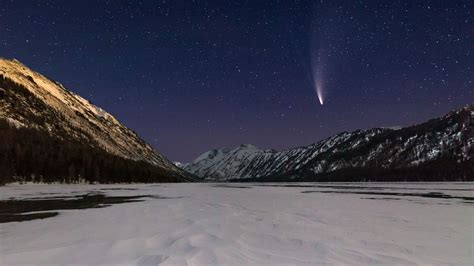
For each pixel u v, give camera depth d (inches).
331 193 1978.3
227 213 794.2
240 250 398.0
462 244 452.4
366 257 379.2
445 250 417.4
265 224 610.5
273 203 1133.7
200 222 628.4
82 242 446.9
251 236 488.4
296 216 744.3
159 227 574.6
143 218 714.8
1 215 855.7
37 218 776.3
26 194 1971.0
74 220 718.5
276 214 781.9
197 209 901.2
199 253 374.6
